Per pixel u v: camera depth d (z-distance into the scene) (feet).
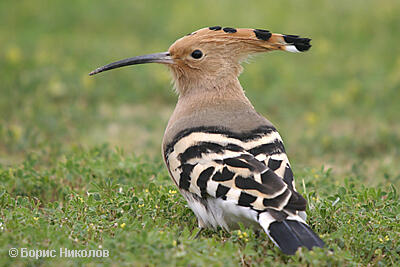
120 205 33.73
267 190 27.71
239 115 32.81
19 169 41.39
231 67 36.22
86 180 41.27
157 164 45.60
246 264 28.27
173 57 36.70
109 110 68.54
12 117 62.44
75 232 30.25
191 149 30.58
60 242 27.89
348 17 106.52
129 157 44.68
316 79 81.25
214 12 107.96
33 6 110.11
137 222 30.25
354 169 47.93
